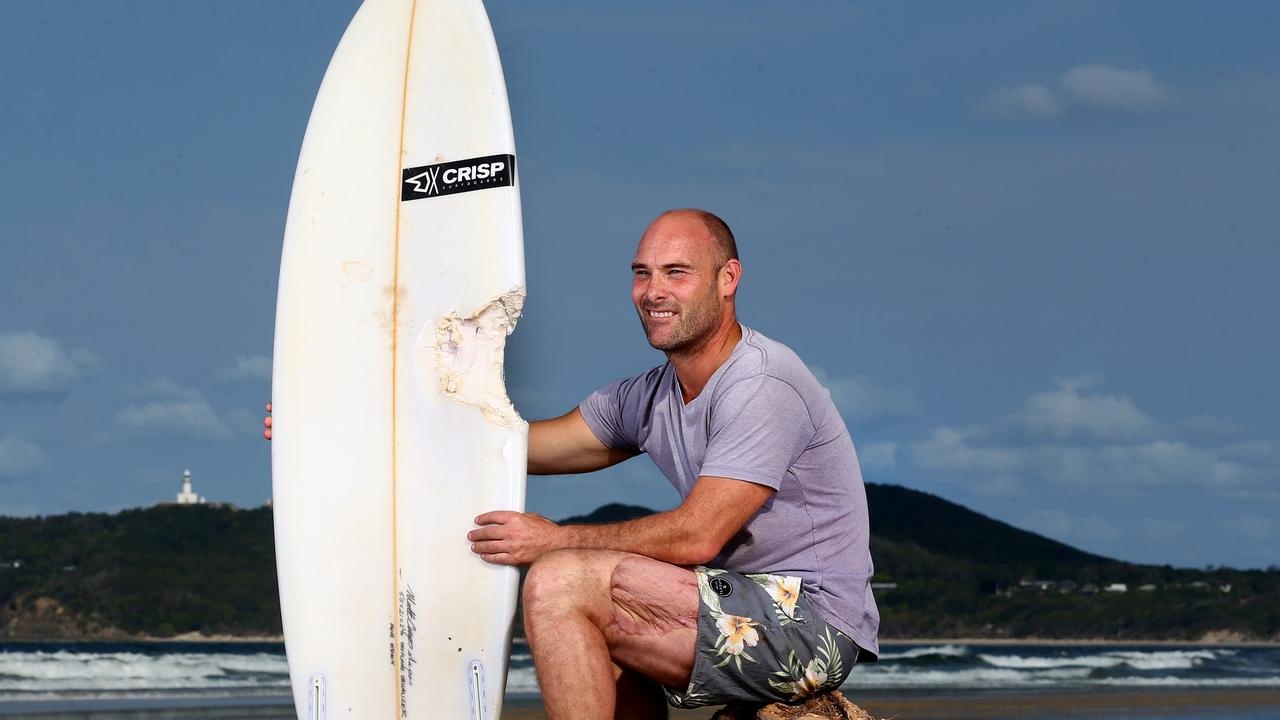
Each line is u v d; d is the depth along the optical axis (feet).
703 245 9.37
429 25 12.01
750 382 9.19
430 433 10.89
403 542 10.75
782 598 9.11
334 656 10.71
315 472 11.07
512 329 11.14
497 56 11.70
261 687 52.70
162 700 45.78
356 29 12.22
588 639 8.66
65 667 56.29
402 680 10.55
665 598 8.83
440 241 11.33
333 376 11.23
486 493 10.62
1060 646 132.67
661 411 9.96
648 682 9.62
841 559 9.49
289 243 11.64
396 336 11.21
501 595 10.32
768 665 9.02
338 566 10.85
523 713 38.14
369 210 11.56
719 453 9.09
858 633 9.39
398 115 11.76
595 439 10.74
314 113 11.94
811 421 9.29
